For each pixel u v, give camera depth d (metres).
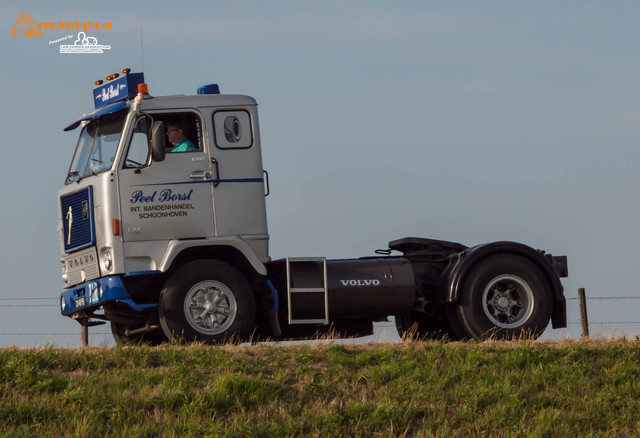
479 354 33.19
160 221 35.41
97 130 36.44
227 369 31.05
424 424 29.09
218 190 35.94
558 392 31.45
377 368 31.70
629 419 30.11
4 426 27.47
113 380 29.98
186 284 35.03
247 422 28.02
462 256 38.28
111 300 35.03
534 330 37.81
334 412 28.94
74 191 36.28
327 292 36.97
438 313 39.56
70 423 27.50
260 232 36.31
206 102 36.19
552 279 38.28
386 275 38.00
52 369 31.02
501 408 29.98
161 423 27.94
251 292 35.72
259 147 36.53
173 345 33.84
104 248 35.16
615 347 34.69
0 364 30.62
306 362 32.28
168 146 35.97
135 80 36.59
